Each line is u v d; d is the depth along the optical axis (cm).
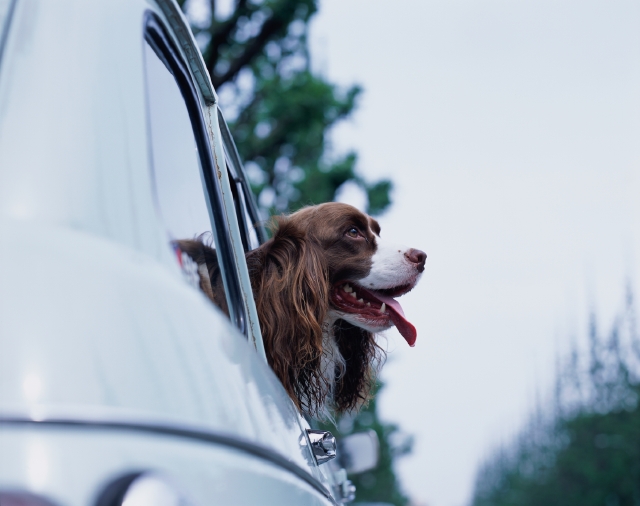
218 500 87
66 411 78
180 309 102
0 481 70
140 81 126
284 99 1589
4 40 112
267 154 1712
